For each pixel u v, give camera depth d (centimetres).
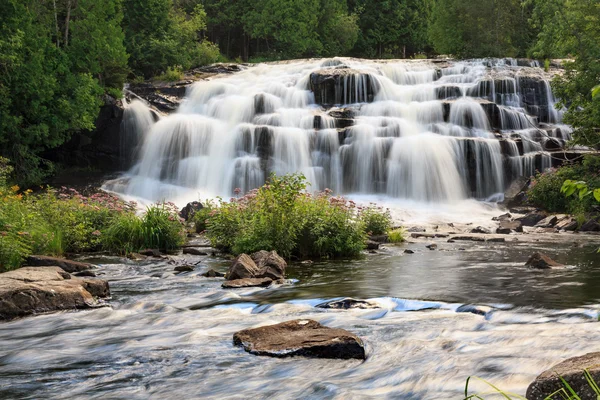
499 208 3058
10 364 779
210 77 4538
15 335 926
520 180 3216
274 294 1178
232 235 1834
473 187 3241
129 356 800
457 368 697
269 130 3434
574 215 2617
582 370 523
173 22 5172
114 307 1115
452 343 791
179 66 4766
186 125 3625
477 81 3869
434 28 5478
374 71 4156
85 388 686
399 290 1172
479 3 5153
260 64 4881
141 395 661
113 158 3788
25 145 3391
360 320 952
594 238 2123
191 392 666
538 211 2866
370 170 3322
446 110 3572
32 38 3369
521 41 5262
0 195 1967
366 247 1861
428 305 1032
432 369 700
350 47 7069
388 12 7506
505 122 3597
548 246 1891
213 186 3441
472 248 1861
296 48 6500
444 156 3219
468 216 2856
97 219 2019
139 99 4006
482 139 3266
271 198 1694
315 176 3366
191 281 1370
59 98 3425
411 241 2080
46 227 1784
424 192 3206
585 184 487
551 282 1209
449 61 4481
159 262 1672
